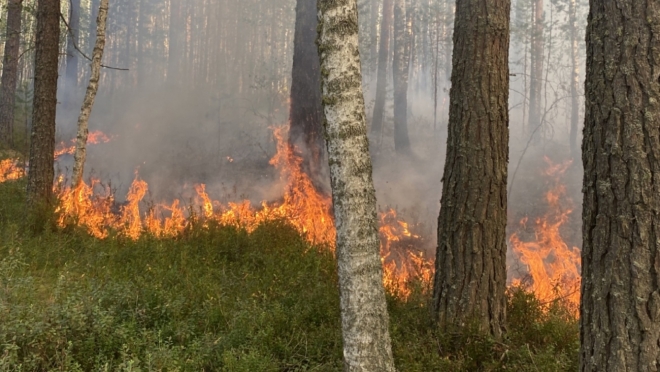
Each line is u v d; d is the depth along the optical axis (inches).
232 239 279.9
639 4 100.0
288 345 161.0
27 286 181.2
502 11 180.2
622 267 98.6
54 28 317.1
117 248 261.1
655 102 97.7
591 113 106.3
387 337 123.3
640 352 96.0
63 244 264.1
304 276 226.7
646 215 96.7
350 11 125.5
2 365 123.1
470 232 175.8
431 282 228.1
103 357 140.6
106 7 330.0
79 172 318.3
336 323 178.9
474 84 178.1
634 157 98.0
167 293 192.7
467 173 177.0
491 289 175.2
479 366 158.2
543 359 149.9
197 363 143.9
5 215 317.1
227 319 177.8
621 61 100.9
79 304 160.7
